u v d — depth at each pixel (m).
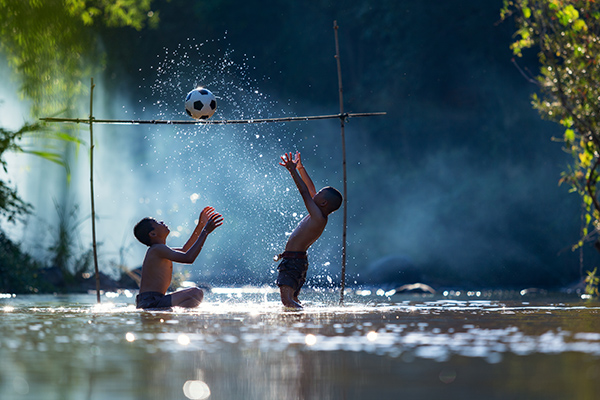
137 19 88.81
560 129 88.38
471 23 93.88
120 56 100.62
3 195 51.03
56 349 12.39
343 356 11.45
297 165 28.27
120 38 100.19
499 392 8.51
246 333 14.88
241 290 51.84
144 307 24.92
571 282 83.31
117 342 13.38
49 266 59.44
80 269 58.59
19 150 48.16
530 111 90.56
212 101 27.94
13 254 52.34
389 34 100.06
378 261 84.25
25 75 53.00
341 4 104.06
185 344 13.05
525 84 92.25
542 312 22.72
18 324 17.52
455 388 8.79
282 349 12.29
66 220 64.94
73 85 55.75
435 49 97.00
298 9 105.50
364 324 17.20
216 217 25.91
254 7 105.50
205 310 23.38
